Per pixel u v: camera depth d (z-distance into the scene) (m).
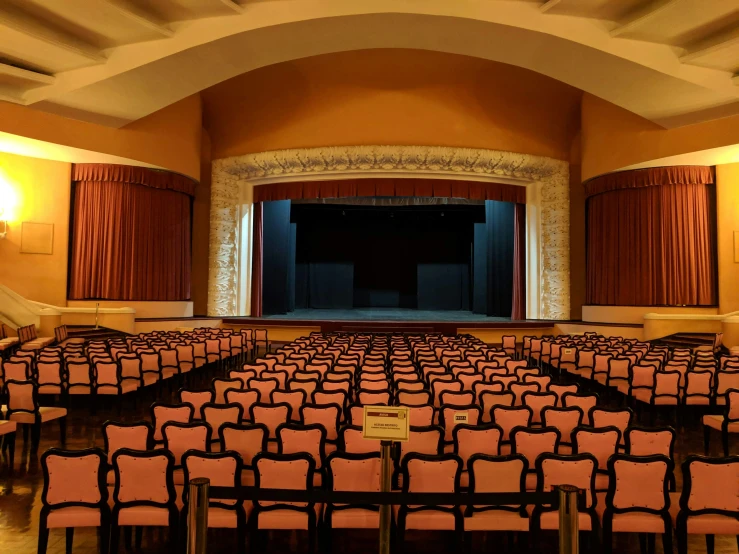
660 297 16.44
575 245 19.47
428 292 28.44
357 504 3.92
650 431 4.56
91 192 16.81
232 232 19.55
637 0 9.63
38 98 12.52
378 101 17.78
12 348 12.61
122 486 3.86
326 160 17.91
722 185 15.83
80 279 16.67
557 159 18.97
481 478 3.89
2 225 15.56
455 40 10.97
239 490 2.90
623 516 3.83
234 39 10.72
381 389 6.71
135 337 13.04
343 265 28.89
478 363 8.95
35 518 4.66
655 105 12.56
